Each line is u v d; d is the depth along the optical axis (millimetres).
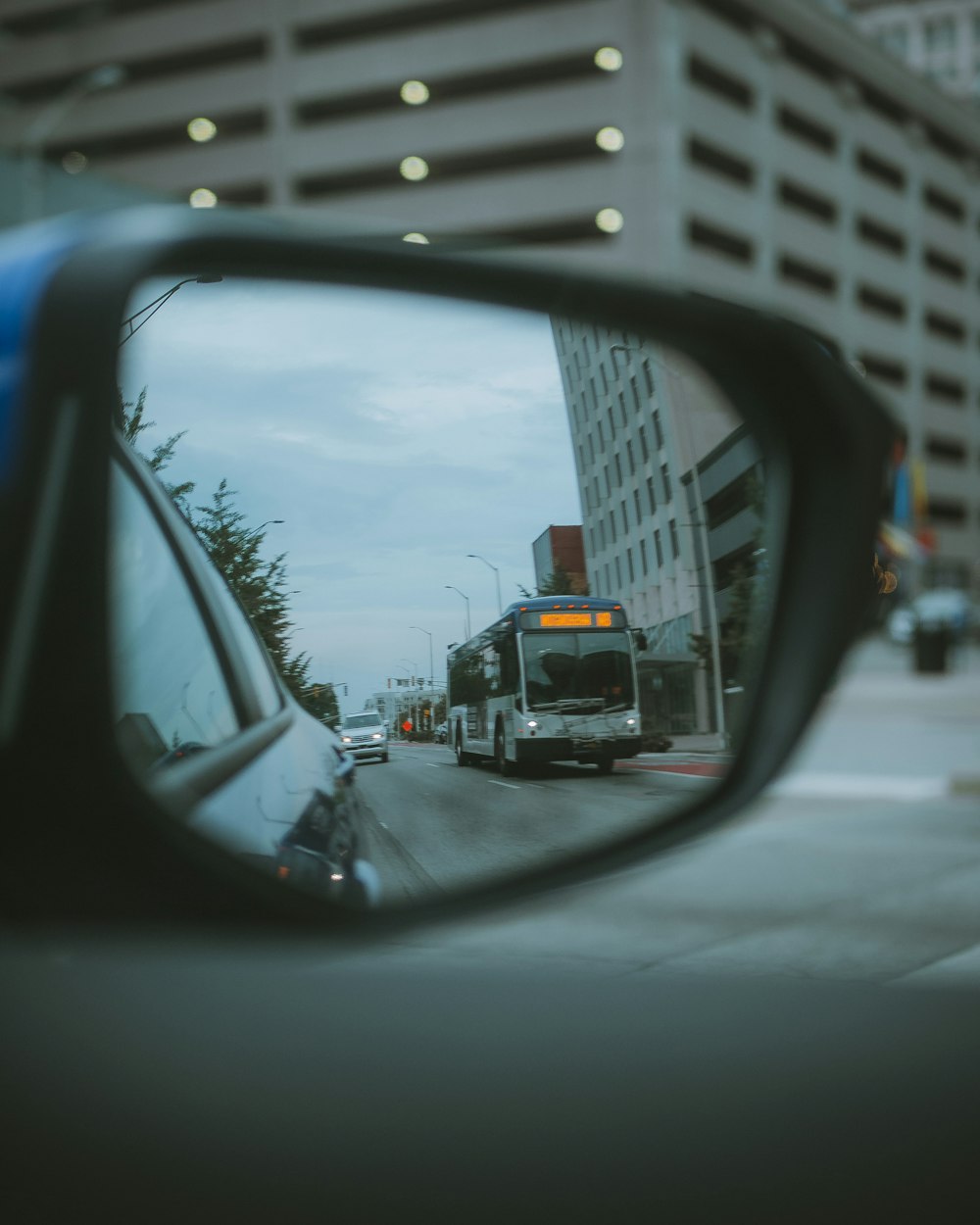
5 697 666
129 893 782
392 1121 2484
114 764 752
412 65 47375
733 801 1726
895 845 6289
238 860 916
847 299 55344
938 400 62062
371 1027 3168
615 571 1590
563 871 1463
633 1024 3225
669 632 1680
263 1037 3025
